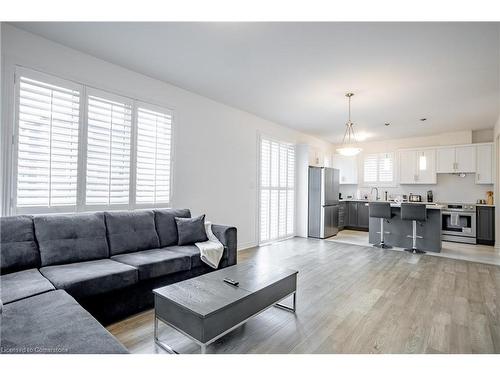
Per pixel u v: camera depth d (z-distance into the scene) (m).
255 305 2.02
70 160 2.77
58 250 2.35
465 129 6.12
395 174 7.25
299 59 2.91
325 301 2.72
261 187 5.41
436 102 4.25
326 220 6.31
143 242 2.96
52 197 2.65
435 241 4.95
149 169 3.48
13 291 1.74
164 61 3.03
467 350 1.90
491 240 5.57
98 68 2.98
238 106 4.65
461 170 6.19
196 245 3.19
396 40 2.49
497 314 2.46
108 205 3.08
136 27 2.38
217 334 1.73
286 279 2.35
